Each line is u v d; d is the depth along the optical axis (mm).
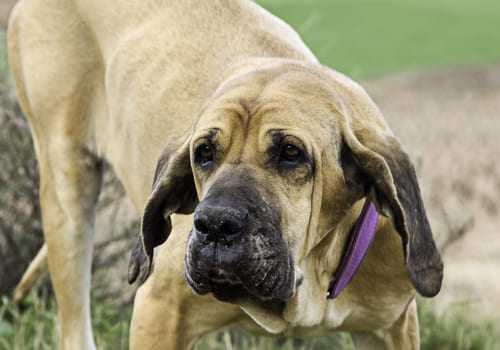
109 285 10023
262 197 4980
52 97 8148
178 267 6055
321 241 5785
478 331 9766
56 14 8227
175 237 6145
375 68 29734
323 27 37469
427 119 21219
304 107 5293
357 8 44250
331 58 30516
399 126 20188
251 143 5160
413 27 40688
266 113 5191
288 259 5109
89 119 8102
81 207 8203
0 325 8625
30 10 8461
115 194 10055
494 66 30422
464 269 13008
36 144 8672
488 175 16828
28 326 8914
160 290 6215
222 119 5242
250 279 4898
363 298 6383
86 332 8297
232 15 7289
